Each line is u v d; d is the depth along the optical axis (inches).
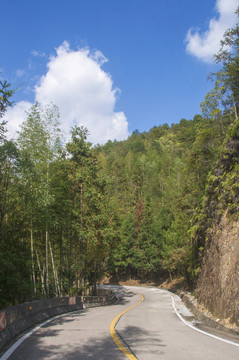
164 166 3865.7
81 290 928.9
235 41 622.5
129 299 1302.9
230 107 778.2
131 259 2220.7
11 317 296.4
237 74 674.2
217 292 457.7
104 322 394.3
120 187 3272.6
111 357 198.7
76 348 228.8
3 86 414.9
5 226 600.1
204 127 877.8
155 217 2250.2
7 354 211.0
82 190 891.4
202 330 335.3
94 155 959.0
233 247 458.3
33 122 663.8
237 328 317.1
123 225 2260.1
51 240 885.2
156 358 194.9
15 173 584.1
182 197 1245.1
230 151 563.5
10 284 609.9
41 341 257.6
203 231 745.6
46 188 631.8
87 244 971.9
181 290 1398.9
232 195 519.5
